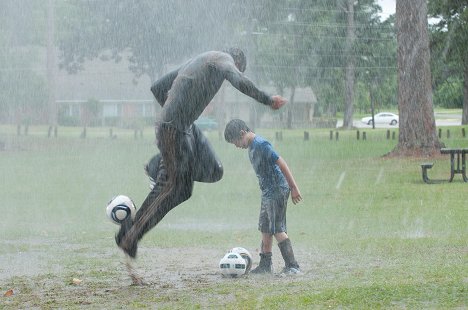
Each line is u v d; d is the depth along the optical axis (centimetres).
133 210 897
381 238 1275
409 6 3453
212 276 966
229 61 876
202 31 4319
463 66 5981
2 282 937
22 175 2758
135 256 905
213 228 1462
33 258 1134
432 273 902
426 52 3472
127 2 4459
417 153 3444
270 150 949
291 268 962
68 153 3944
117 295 843
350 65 7388
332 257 1089
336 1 6888
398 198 1956
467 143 4616
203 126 6594
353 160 3403
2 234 1408
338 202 1880
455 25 5362
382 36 7344
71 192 2188
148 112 7538
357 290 796
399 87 3509
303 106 8819
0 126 5997
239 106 7288
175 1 4306
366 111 10344
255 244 1260
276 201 959
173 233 1388
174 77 902
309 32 6644
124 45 4766
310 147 4450
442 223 1459
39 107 6038
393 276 900
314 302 753
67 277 970
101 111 7431
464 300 743
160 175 892
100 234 1405
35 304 802
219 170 915
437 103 9488
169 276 970
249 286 879
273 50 6419
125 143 4659
